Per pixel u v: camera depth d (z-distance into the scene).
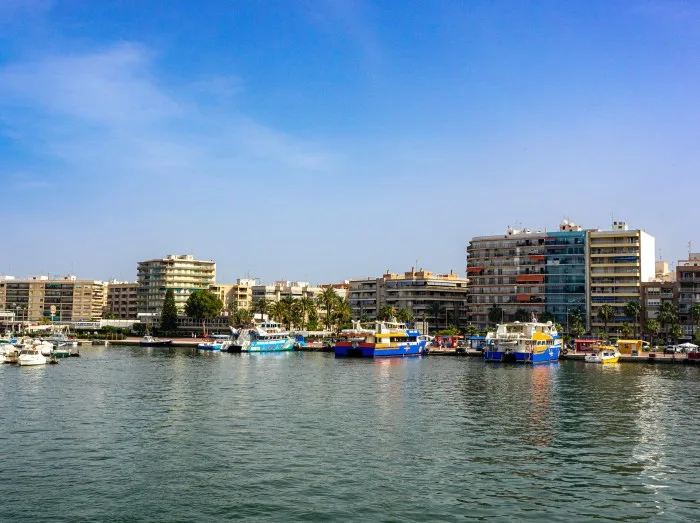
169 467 44.16
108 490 39.28
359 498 37.94
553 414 66.62
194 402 73.19
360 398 77.31
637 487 40.44
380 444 51.09
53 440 52.28
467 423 60.59
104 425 58.69
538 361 143.62
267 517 34.97
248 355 171.12
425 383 96.12
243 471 43.19
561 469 44.34
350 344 165.00
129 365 129.38
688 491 39.69
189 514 35.41
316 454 47.69
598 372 120.75
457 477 42.22
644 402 76.25
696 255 199.12
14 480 41.19
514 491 39.47
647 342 194.38
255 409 68.00
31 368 120.38
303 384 93.12
